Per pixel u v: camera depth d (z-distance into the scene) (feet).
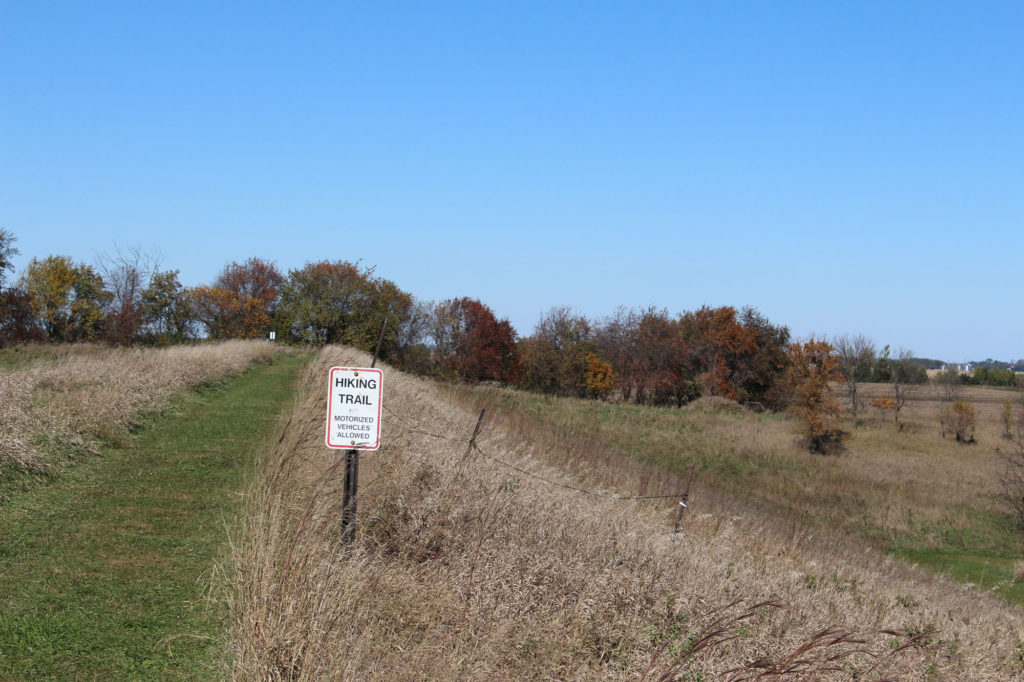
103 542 23.99
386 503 25.53
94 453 35.58
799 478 124.67
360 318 157.99
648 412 160.35
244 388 70.90
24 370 50.01
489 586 21.30
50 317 175.83
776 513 88.43
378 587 20.16
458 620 19.61
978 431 176.14
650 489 53.57
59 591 19.94
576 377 204.74
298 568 18.02
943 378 245.45
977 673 27.66
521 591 21.67
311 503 21.81
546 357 205.16
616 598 22.53
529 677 18.49
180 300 192.85
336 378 21.94
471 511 25.93
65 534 24.53
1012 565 87.30
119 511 27.43
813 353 150.82
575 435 84.38
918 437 165.48
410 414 43.80
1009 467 127.03
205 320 249.96
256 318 255.50
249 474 34.04
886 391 224.33
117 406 43.27
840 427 151.64
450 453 31.37
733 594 26.45
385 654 17.61
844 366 196.85
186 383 61.41
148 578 21.34
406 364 161.68
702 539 34.53
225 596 20.16
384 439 33.09
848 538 75.87
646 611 22.34
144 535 24.95
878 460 141.08
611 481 50.78
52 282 177.06
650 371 211.00
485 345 186.50
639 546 27.68
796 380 154.61
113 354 74.38
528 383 204.23
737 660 20.56
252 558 18.62
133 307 185.68
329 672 15.64
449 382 114.42
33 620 18.10
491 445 39.32
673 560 27.17
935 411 207.41
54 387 48.06
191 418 48.91
